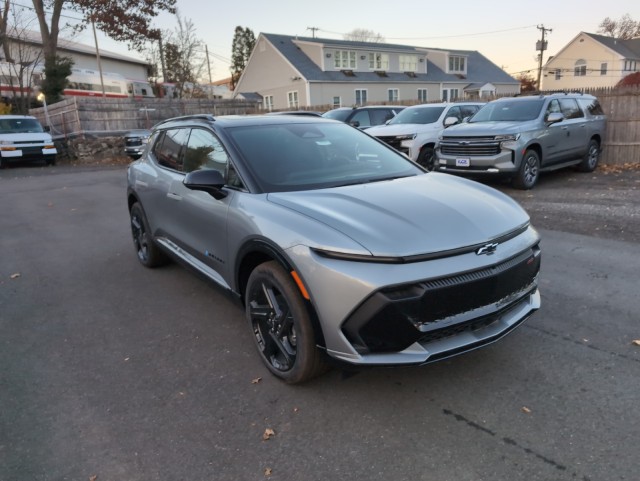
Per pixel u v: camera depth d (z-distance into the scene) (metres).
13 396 3.16
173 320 4.22
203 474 2.43
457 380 3.11
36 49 32.19
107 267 5.78
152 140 5.37
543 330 3.70
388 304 2.51
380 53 42.53
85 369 3.47
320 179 3.61
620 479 2.26
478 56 55.12
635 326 3.71
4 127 19.08
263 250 3.04
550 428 2.63
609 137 12.23
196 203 3.89
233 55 73.06
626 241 5.80
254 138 3.86
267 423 2.79
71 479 2.42
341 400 2.96
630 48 57.16
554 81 59.81
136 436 2.72
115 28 29.80
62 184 13.76
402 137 11.18
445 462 2.42
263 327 3.28
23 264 6.07
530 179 9.30
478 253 2.72
